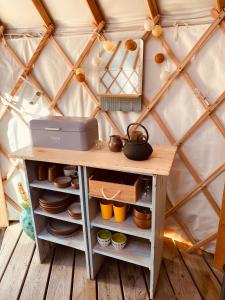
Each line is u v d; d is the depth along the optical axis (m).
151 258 1.45
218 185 1.76
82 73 1.76
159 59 1.59
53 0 1.59
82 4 1.58
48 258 1.89
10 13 1.74
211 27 1.46
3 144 2.20
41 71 1.92
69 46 1.81
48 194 1.79
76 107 1.95
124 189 1.35
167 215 1.97
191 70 1.60
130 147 1.36
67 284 1.66
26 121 2.10
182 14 1.53
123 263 1.84
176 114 1.72
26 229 2.02
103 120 1.92
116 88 1.76
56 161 1.42
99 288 1.63
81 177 1.44
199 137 1.71
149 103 1.74
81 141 1.55
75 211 1.64
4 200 2.28
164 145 1.68
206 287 1.64
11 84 2.01
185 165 1.80
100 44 1.73
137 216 1.46
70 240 1.73
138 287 1.64
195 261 1.87
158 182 1.32
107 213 1.56
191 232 1.96
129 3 1.53
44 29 1.79
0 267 1.82
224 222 1.69
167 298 1.56
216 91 1.58
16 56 1.92
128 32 1.66
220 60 1.52
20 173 2.25
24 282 1.69
